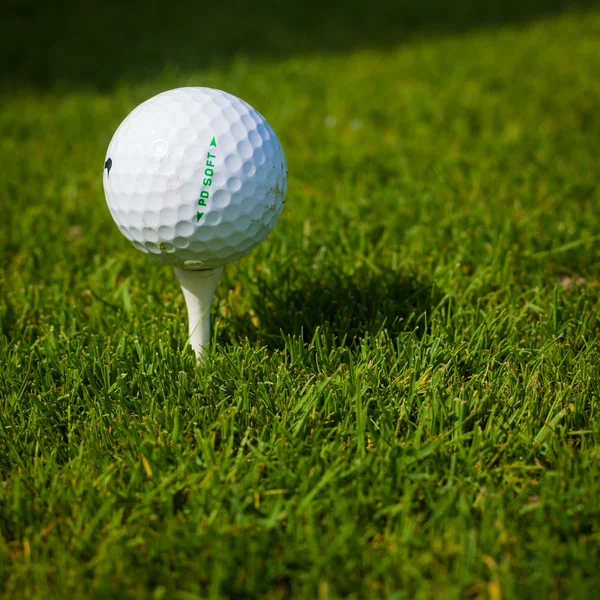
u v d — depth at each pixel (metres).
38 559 0.25
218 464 0.27
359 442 0.27
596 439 0.27
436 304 0.33
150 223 0.28
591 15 0.84
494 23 0.84
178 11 0.88
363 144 0.46
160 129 0.28
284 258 0.35
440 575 0.24
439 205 0.38
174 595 0.25
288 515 0.25
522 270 0.34
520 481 0.26
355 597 0.24
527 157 0.43
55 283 0.34
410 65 0.65
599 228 0.36
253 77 0.62
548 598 0.24
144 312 0.32
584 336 0.31
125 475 0.27
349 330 0.31
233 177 0.28
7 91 0.62
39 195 0.41
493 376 0.29
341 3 0.93
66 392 0.29
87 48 0.74
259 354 0.30
